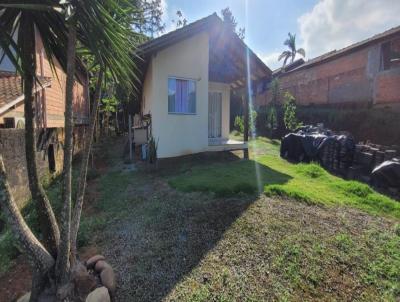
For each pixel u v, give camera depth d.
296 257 3.64
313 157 9.48
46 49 3.07
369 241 4.11
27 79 2.91
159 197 5.93
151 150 8.55
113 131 24.97
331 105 17.09
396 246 3.99
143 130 10.26
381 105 13.73
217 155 10.04
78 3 2.37
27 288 3.52
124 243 4.21
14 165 6.09
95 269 3.31
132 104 14.84
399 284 3.24
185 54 8.79
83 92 15.73
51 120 9.99
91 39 2.48
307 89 19.73
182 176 7.34
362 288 3.19
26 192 6.68
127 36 2.87
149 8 8.46
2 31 2.39
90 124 3.13
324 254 3.72
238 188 5.78
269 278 3.28
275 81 20.22
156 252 3.88
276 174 7.54
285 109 16.98
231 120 21.30
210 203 5.23
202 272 3.40
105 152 14.45
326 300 3.00
